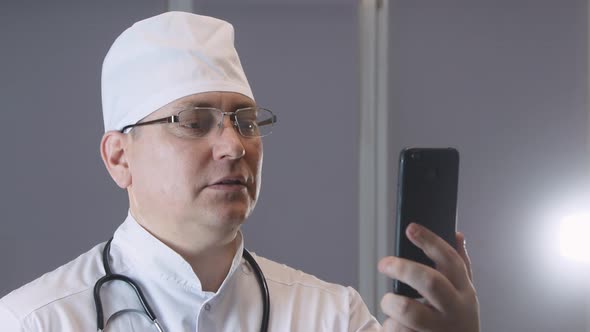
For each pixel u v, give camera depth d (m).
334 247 2.10
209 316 0.95
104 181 2.04
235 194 0.88
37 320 0.88
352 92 2.11
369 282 2.11
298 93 2.09
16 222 2.02
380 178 2.11
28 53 2.03
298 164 2.09
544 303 2.16
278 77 2.09
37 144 2.03
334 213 2.10
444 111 2.13
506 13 2.16
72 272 0.97
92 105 2.04
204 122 0.90
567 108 2.18
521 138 2.16
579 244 2.12
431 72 2.13
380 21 2.12
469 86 2.14
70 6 2.04
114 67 0.99
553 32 2.18
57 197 2.03
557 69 2.18
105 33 2.05
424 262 0.74
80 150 2.04
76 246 2.03
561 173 2.17
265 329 0.98
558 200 2.16
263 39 2.09
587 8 2.19
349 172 2.11
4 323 0.89
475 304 0.69
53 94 2.03
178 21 1.00
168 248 0.93
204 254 0.95
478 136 2.15
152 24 1.00
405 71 2.12
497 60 2.16
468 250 2.14
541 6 2.17
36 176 2.03
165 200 0.90
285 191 2.09
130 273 0.96
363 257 2.12
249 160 0.93
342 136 2.11
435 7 2.13
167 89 0.93
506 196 2.16
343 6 2.11
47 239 2.03
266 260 1.12
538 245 2.16
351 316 1.05
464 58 2.14
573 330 2.16
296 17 2.10
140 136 0.93
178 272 0.94
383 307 0.69
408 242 0.74
